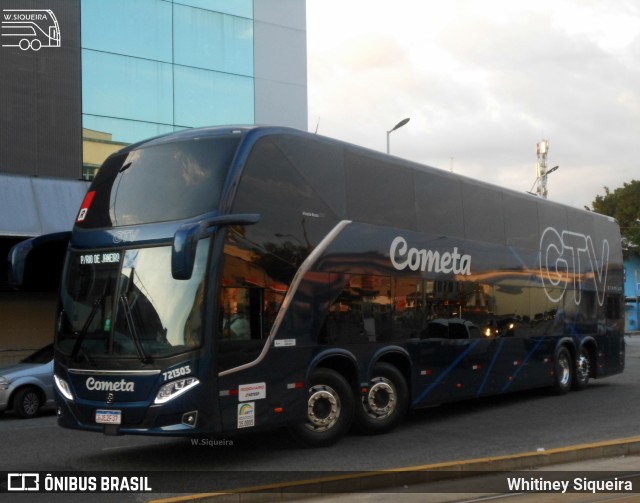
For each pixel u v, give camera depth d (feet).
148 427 32.71
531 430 44.88
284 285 36.99
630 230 240.53
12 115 71.51
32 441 42.93
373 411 42.75
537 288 59.47
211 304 33.30
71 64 75.10
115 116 77.56
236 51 85.56
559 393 63.46
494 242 54.13
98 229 36.22
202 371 32.81
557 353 62.23
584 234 68.44
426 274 46.85
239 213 34.86
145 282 34.09
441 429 45.50
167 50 81.10
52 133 73.56
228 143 35.70
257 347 35.24
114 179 37.09
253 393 34.86
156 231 34.50
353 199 41.93
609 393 65.36
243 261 34.99
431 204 48.03
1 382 53.06
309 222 38.88
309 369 37.93
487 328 52.39
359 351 41.34
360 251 41.83
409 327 45.06
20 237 68.28
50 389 55.16
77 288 35.94
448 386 47.96
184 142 36.29
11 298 76.07
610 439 41.24
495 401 60.03
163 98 80.59
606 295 71.67
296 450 38.86
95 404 33.83
